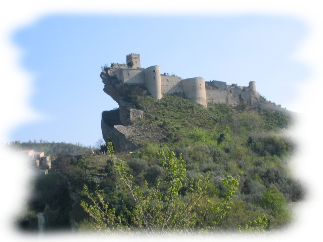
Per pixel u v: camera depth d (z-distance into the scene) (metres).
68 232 51.59
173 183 20.02
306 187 51.44
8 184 80.88
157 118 76.31
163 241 18.98
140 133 71.00
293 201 48.66
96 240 36.62
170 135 69.94
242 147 68.31
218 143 70.12
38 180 79.00
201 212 20.75
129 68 88.94
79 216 45.91
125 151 66.25
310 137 75.88
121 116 81.06
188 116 80.69
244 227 23.06
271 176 54.38
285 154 68.69
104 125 82.06
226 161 60.38
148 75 85.19
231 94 95.62
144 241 19.73
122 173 21.98
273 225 35.69
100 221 19.81
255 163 60.94
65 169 60.50
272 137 72.00
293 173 56.66
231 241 27.73
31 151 132.50
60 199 60.28
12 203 69.44
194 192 20.55
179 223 19.33
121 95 83.12
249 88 100.06
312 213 39.62
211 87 95.06
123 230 20.00
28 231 60.84
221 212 20.12
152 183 47.75
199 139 69.88
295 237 34.94
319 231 36.22
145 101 81.31
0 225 60.94
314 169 63.22
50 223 57.28
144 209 20.05
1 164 106.94
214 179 45.59
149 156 58.38
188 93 87.81
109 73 89.12
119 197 43.06
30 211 67.06
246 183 51.12
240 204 39.06
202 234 20.59
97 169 53.09
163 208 20.11
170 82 87.62
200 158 59.78
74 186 52.38
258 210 37.72
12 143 199.50
